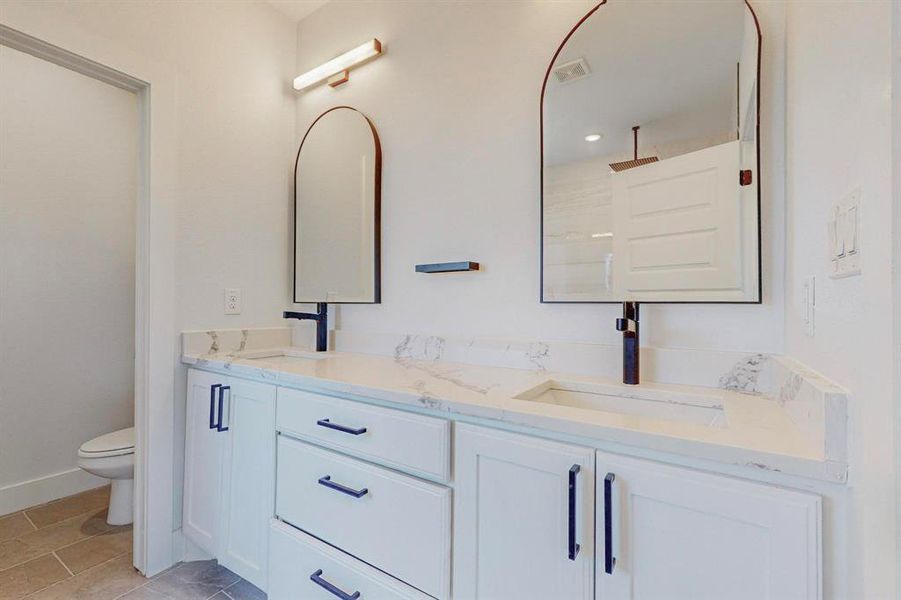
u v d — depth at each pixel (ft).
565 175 4.49
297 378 4.20
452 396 3.28
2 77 6.79
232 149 6.25
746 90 3.60
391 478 3.46
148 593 4.92
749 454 2.14
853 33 1.92
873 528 1.68
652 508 2.42
